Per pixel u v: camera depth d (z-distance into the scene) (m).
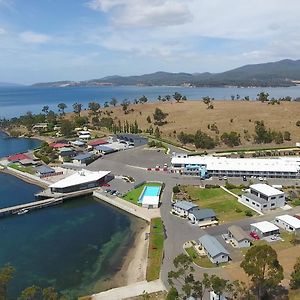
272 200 116.38
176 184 142.50
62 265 90.19
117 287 79.69
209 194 130.88
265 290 71.81
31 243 102.06
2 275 66.06
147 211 117.56
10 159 183.25
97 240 103.00
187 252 90.25
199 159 162.00
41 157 182.25
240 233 94.62
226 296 70.56
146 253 93.62
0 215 119.75
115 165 171.38
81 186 139.75
